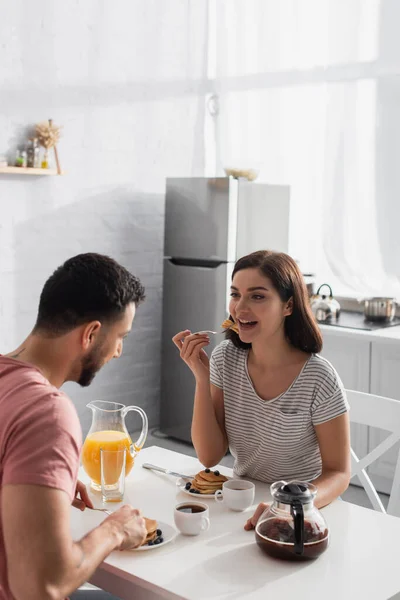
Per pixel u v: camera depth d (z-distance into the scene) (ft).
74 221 13.43
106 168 13.87
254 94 15.06
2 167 11.94
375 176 13.60
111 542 4.49
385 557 4.99
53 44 12.80
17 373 4.23
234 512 5.71
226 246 13.37
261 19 14.78
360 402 7.42
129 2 13.93
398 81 13.16
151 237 14.84
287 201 14.33
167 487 6.21
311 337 6.34
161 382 14.75
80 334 4.50
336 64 13.91
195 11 15.17
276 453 6.36
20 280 12.74
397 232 13.47
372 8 13.38
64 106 13.08
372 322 12.82
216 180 13.42
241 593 4.50
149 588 4.64
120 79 13.93
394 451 11.63
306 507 4.98
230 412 6.61
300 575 4.73
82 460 6.22
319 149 14.40
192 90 15.30
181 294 14.17
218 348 6.86
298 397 6.25
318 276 14.74
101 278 4.51
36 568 3.82
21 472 3.87
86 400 14.02
